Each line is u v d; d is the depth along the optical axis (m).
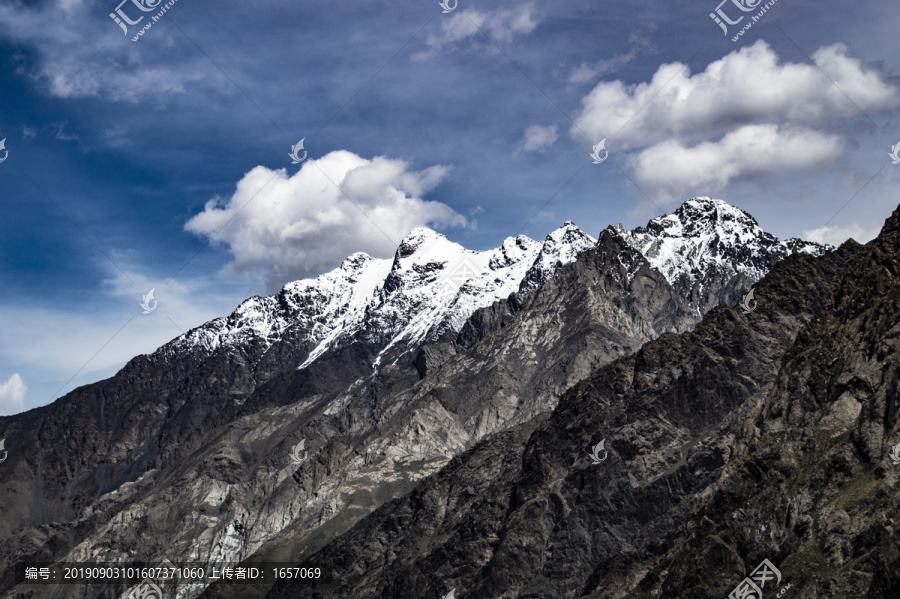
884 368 199.38
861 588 170.00
